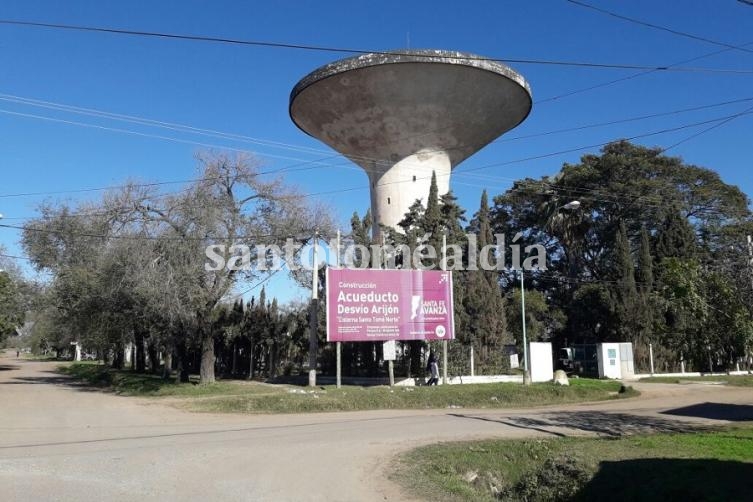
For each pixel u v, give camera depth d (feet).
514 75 108.58
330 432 50.14
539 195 163.53
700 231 165.99
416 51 101.04
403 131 113.19
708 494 28.12
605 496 32.45
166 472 32.09
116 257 91.04
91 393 94.12
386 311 87.92
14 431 49.65
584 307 139.85
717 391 92.84
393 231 109.09
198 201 90.79
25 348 504.84
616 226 164.45
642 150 159.94
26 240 126.31
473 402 79.46
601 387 92.02
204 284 90.22
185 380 102.83
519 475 39.17
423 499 28.48
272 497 27.30
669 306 92.84
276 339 117.91
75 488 28.09
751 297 85.05
